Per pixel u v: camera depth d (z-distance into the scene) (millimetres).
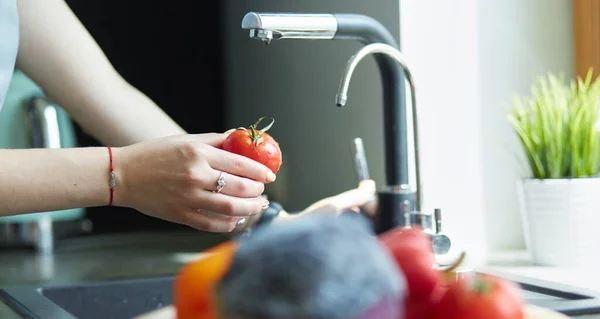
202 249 2195
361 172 1517
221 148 1220
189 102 3070
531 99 1820
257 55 2705
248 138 1198
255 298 466
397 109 1403
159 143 1178
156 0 3020
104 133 1539
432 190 1770
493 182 1804
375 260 480
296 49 2408
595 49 1781
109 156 1174
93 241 2543
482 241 1793
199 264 607
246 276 475
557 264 1507
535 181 1511
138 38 3020
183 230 2822
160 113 1572
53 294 1412
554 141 1526
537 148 1540
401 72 1396
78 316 1428
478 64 1798
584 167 1529
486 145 1800
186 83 3064
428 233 1273
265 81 2656
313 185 2348
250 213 1198
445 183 1776
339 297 461
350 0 2006
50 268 1918
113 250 2295
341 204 1453
